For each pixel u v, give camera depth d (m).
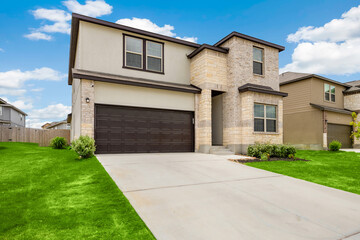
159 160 8.39
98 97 9.83
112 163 7.43
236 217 3.53
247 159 9.41
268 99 12.18
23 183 5.16
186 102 12.10
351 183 5.91
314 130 17.08
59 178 5.54
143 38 12.07
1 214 3.42
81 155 8.12
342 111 17.81
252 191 4.93
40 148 13.09
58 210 3.59
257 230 3.11
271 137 12.14
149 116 11.10
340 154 12.63
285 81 19.22
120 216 3.39
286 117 19.23
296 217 3.61
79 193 4.43
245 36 12.29
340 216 3.69
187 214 3.58
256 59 13.10
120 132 10.33
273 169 7.50
